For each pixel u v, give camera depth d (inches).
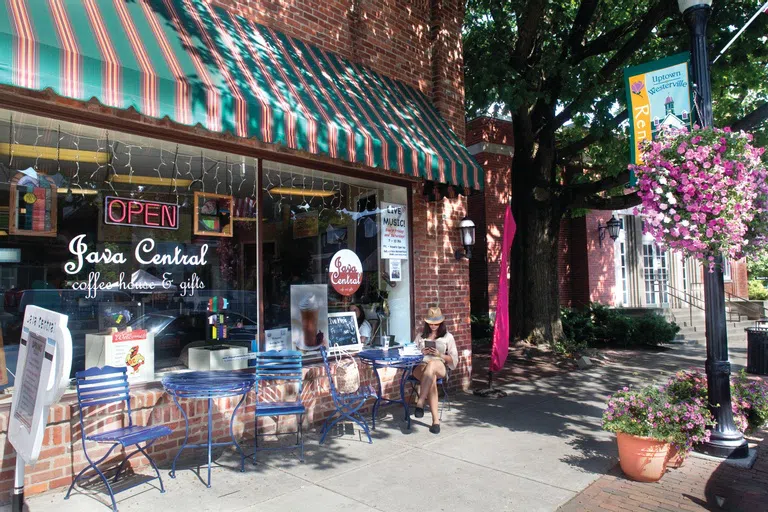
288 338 247.1
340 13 271.3
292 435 229.8
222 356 224.8
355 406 236.2
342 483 178.7
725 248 178.2
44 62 143.7
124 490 169.2
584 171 587.8
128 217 202.5
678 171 182.7
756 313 753.0
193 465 193.5
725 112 424.8
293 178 253.6
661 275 737.6
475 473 188.9
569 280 682.8
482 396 306.8
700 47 211.3
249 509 157.6
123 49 164.6
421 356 246.4
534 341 471.8
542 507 161.5
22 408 133.6
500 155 605.0
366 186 284.2
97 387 173.8
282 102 203.3
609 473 190.1
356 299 278.2
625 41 440.5
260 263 238.8
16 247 176.1
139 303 204.1
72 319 186.7
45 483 164.9
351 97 246.5
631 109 218.8
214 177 226.7
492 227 593.6
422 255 299.9
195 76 178.2
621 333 534.9
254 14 234.2
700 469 193.5
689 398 212.5
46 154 184.4
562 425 250.5
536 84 407.2
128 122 188.7
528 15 375.9
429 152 259.6
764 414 221.5
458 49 332.5
